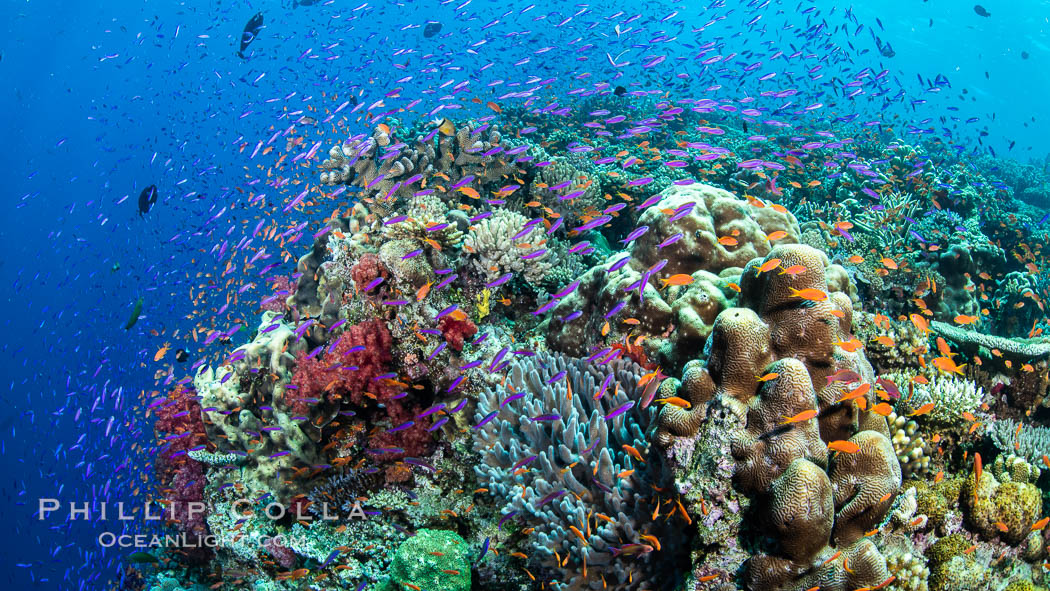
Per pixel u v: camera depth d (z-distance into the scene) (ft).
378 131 25.14
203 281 35.45
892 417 13.46
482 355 18.25
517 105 51.06
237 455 20.18
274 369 19.25
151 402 26.37
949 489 12.73
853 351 11.24
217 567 22.74
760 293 12.64
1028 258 33.35
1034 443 15.17
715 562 10.37
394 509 16.90
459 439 17.24
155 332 35.35
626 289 17.24
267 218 28.25
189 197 42.47
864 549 9.44
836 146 43.93
